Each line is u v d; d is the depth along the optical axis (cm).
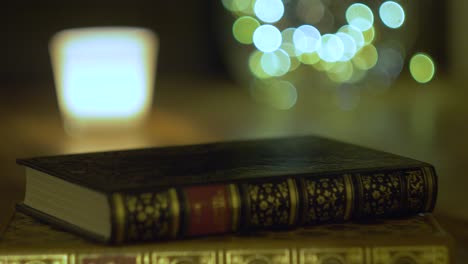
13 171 342
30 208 126
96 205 109
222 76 755
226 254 108
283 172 117
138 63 500
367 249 109
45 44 734
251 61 655
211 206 110
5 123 496
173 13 770
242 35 652
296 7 617
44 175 122
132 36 499
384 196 120
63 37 493
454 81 645
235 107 562
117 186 108
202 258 108
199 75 761
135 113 496
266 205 113
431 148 394
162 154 136
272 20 630
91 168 122
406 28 630
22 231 117
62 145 430
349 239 110
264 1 630
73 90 493
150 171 119
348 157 131
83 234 111
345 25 601
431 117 491
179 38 773
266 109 552
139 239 107
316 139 152
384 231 115
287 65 645
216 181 111
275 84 651
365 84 618
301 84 646
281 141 150
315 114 524
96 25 748
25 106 568
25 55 730
